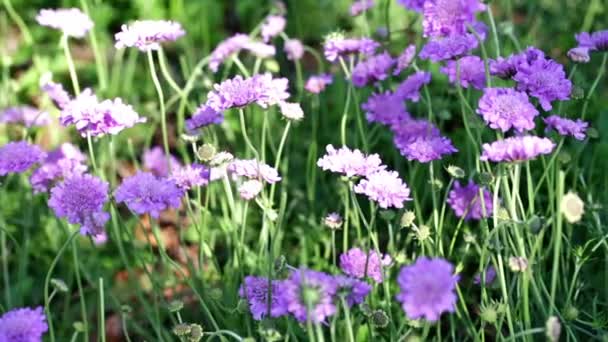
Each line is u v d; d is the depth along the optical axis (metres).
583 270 1.54
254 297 1.40
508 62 1.45
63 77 1.93
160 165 1.75
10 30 2.07
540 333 1.46
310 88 1.66
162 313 1.61
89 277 1.55
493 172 1.51
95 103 1.46
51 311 1.63
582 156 1.68
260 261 1.54
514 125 1.37
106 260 1.66
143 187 1.42
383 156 1.76
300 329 1.48
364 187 1.40
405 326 1.49
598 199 1.58
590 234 1.53
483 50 1.43
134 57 1.88
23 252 1.58
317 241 1.64
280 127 1.80
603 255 1.54
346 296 1.33
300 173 1.76
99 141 1.77
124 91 1.88
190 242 1.72
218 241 1.70
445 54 1.46
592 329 1.49
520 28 1.92
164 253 1.49
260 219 1.69
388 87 1.72
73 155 1.62
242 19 2.08
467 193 1.53
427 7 1.44
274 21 1.76
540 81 1.42
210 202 1.72
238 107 1.43
